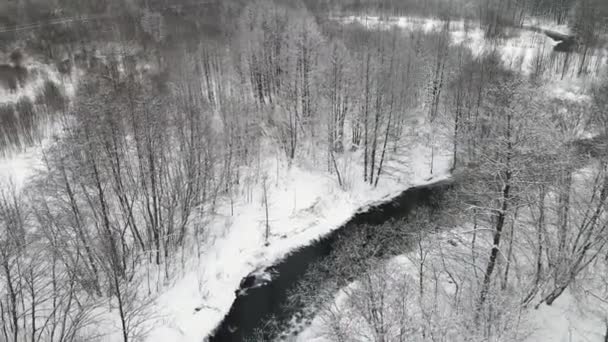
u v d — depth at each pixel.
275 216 37.50
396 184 45.09
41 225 25.77
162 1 94.88
